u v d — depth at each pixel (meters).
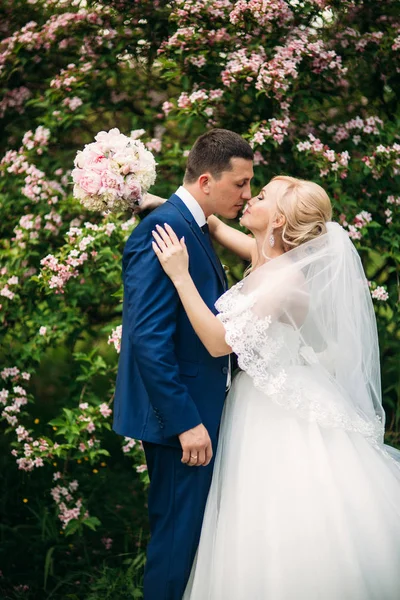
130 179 2.48
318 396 2.47
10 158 3.55
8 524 3.63
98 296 3.56
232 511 2.40
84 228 3.39
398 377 3.54
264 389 2.45
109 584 3.28
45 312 3.47
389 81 3.62
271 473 2.39
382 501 2.39
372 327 2.63
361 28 3.62
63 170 3.69
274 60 3.29
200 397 2.48
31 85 3.76
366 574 2.28
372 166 3.37
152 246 2.43
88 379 3.37
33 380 4.16
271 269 2.50
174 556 2.44
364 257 3.59
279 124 3.28
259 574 2.29
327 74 3.46
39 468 3.71
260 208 2.60
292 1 3.47
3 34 3.81
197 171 2.52
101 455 3.76
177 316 2.48
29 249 3.44
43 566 3.47
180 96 3.38
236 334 2.38
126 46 3.63
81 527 3.33
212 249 2.59
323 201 2.58
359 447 2.50
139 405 2.52
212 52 3.47
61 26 3.60
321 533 2.29
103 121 3.80
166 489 2.48
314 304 2.50
